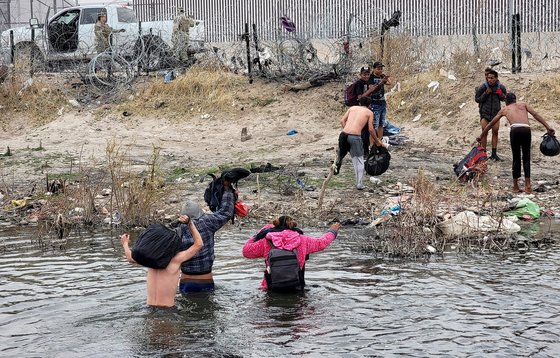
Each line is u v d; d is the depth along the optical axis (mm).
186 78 24656
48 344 8352
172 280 9570
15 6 37594
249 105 23500
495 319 9016
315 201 15852
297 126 22328
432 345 8258
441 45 26016
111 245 13016
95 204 16000
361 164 16359
